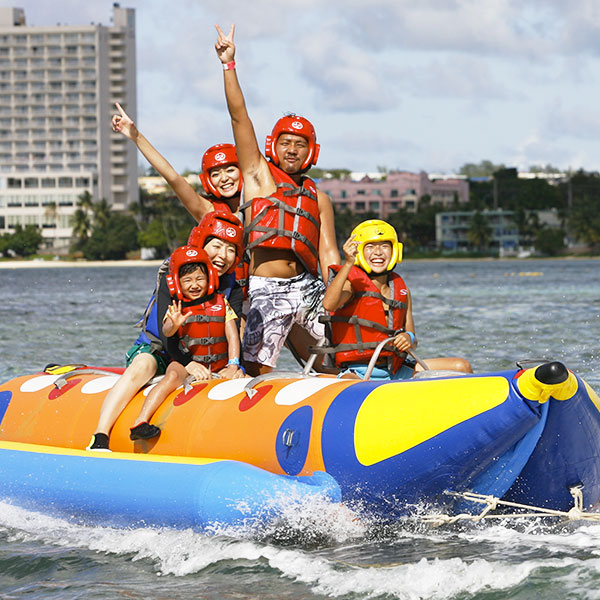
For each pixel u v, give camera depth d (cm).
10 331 4506
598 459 1233
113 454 1378
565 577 1060
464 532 1242
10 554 1245
